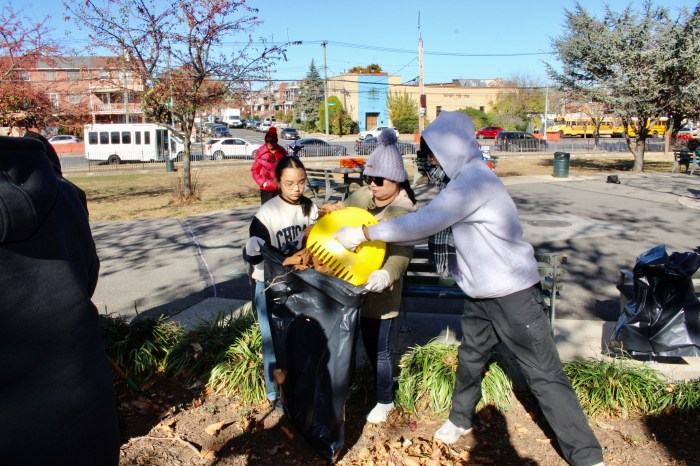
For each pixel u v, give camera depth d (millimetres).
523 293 2951
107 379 1674
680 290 4016
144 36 14867
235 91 16812
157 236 10438
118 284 7211
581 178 19469
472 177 2947
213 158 37688
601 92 23312
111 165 34719
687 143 29906
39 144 1654
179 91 15570
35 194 1513
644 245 8938
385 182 3352
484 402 3709
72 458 1557
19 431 1463
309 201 3609
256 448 3395
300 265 3057
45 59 19938
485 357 3271
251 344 4254
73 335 1582
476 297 3068
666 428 3480
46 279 1550
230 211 13547
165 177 26359
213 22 14930
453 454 3250
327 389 3006
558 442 3252
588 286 6848
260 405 3883
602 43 23312
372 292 3201
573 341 4758
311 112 85812
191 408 3863
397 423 3604
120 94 20531
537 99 62062
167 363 4320
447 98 73625
